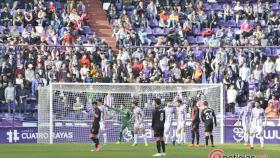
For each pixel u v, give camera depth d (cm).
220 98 8069
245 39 9819
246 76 8931
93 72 8669
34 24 9531
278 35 9944
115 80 8625
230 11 10538
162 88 8100
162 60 8931
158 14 10338
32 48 8756
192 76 8906
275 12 10738
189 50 9162
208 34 10044
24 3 10175
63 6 10331
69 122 8006
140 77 8681
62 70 8588
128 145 7394
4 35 9144
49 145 7331
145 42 9719
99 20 10338
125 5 10650
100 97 8050
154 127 5897
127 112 7606
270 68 9056
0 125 7931
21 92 8306
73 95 8012
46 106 7919
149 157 5753
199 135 7938
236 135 8262
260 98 8388
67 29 9425
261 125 7006
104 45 9006
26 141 7956
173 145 7481
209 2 10869
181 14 10325
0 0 10200
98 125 6444
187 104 8069
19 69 8488
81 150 6531
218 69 8906
